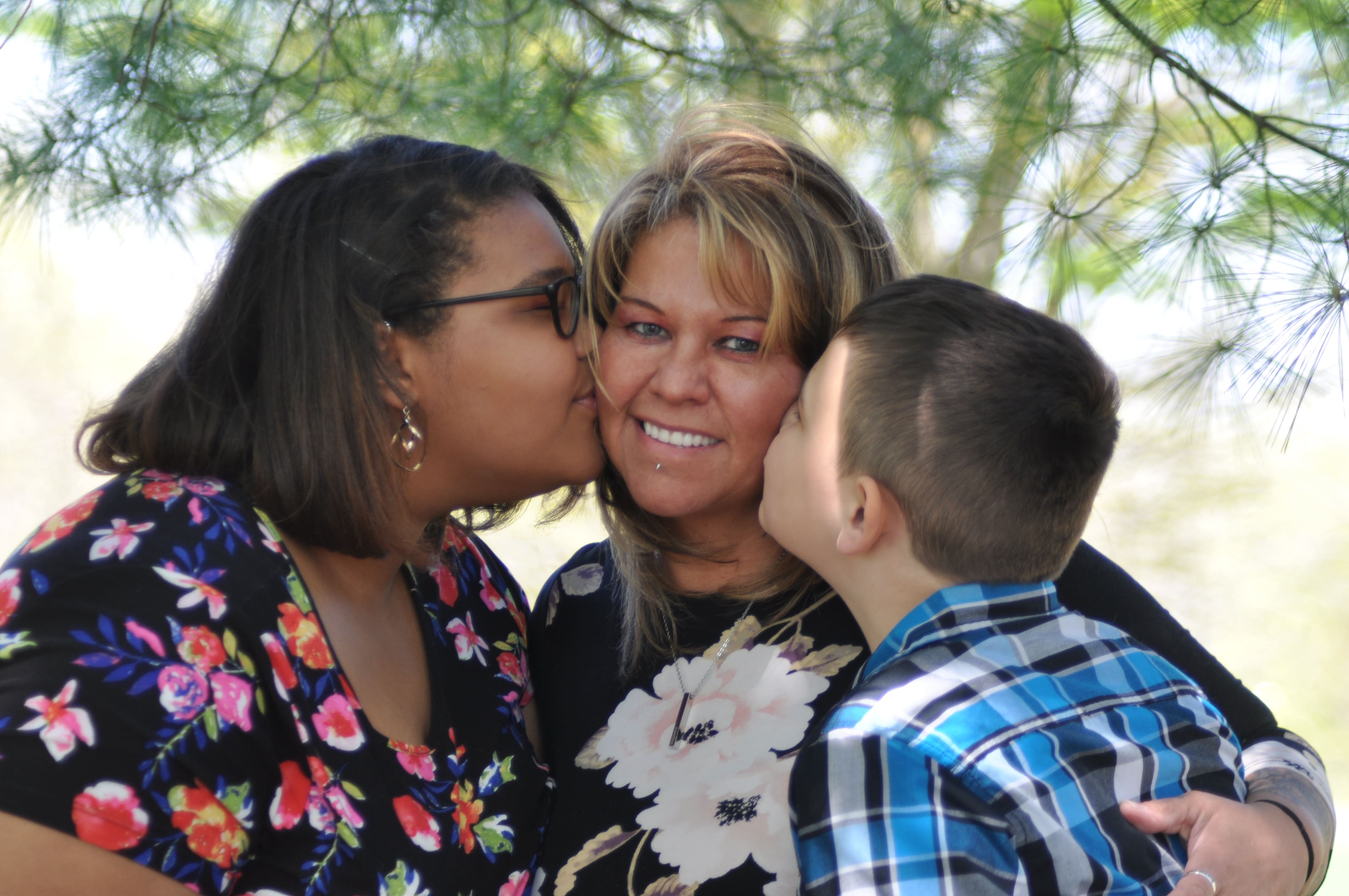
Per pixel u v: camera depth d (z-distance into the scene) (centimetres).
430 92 269
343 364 118
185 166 251
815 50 277
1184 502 740
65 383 1047
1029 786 103
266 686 106
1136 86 255
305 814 107
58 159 240
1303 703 689
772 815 126
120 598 99
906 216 294
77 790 92
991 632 116
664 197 134
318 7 257
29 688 93
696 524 142
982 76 261
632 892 128
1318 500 739
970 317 123
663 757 134
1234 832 108
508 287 126
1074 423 120
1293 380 218
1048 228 255
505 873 125
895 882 101
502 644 145
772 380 136
